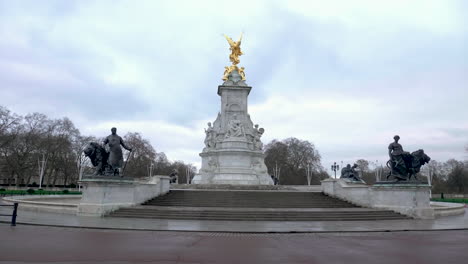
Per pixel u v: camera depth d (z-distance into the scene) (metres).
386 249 12.20
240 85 52.25
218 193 31.62
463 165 103.56
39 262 9.29
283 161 105.75
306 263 9.89
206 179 47.09
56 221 18.97
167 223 19.12
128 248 11.73
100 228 16.70
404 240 14.38
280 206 28.23
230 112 51.50
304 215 22.91
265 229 17.19
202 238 14.42
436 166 117.88
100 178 23.69
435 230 17.81
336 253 11.42
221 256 10.76
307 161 107.25
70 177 98.69
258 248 12.27
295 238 14.85
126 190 25.36
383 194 26.83
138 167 104.00
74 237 13.89
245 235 15.59
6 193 53.84
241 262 9.95
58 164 90.44
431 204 37.81
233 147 47.12
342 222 21.14
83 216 22.36
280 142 109.38
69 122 93.81
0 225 17.03
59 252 10.70
